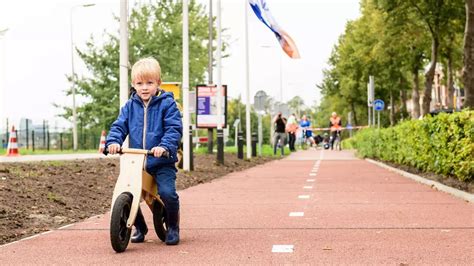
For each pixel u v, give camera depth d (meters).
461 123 19.47
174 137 10.04
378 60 57.47
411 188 20.36
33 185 16.47
